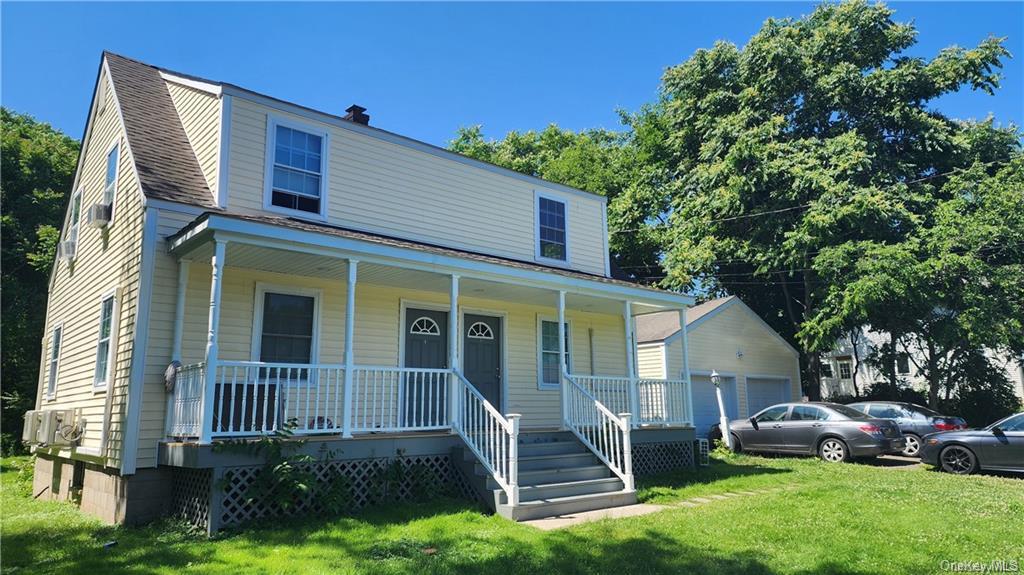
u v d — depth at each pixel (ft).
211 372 24.41
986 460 39.45
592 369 46.78
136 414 27.27
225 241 25.59
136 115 36.22
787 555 19.57
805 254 67.05
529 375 43.32
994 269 61.16
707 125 80.23
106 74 40.83
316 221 35.53
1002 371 75.77
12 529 27.32
